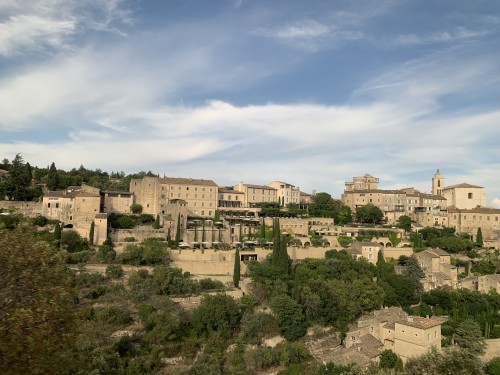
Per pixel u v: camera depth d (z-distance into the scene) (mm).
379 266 128000
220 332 85688
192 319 87000
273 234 139500
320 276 112062
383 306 109438
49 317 28875
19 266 29922
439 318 99125
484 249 154375
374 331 91500
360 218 190000
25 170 172375
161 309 87062
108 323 80250
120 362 70125
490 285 121125
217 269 119500
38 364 27156
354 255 137875
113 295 90625
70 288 32875
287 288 103500
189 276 112125
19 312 26734
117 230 131500
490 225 175625
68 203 133750
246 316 91438
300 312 93312
